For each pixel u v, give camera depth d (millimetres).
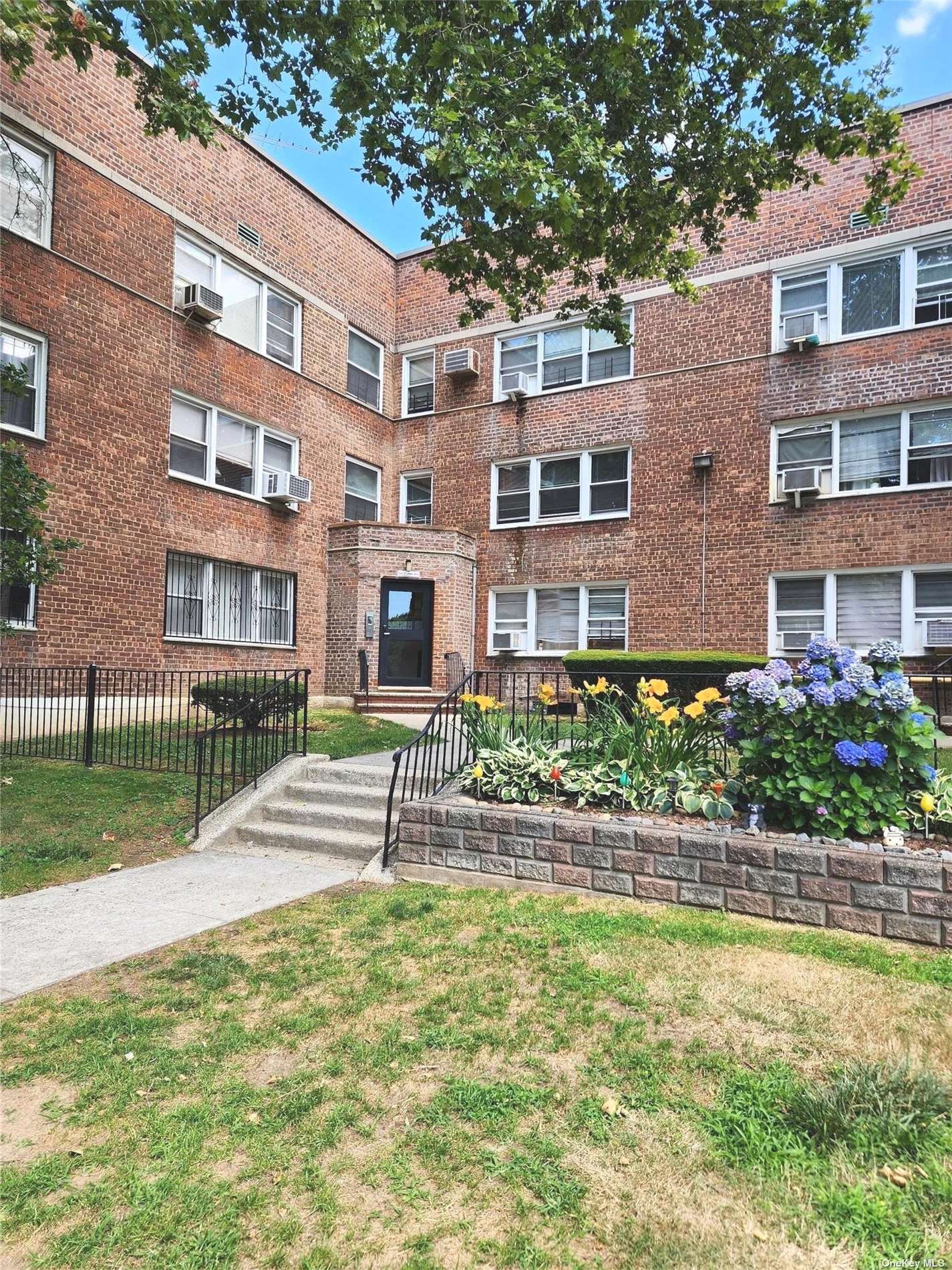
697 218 8344
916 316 12664
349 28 6207
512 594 16406
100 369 11602
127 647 11844
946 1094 2473
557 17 6719
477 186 6105
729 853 4277
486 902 4594
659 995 3254
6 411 10461
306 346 15695
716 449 14172
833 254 13227
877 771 4309
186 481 12977
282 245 15188
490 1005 3260
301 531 15375
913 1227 1960
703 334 14398
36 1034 3125
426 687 15609
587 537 15445
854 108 7238
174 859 6062
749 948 3701
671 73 7082
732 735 4855
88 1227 2043
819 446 13359
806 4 6730
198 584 13297
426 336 17812
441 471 17359
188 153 13180
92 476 11438
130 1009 3348
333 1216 2062
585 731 6176
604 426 15375
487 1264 1892
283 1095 2648
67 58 11203
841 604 13062
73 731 10750
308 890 5215
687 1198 2092
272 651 14508
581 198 6551
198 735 7070
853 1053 2758
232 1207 2100
